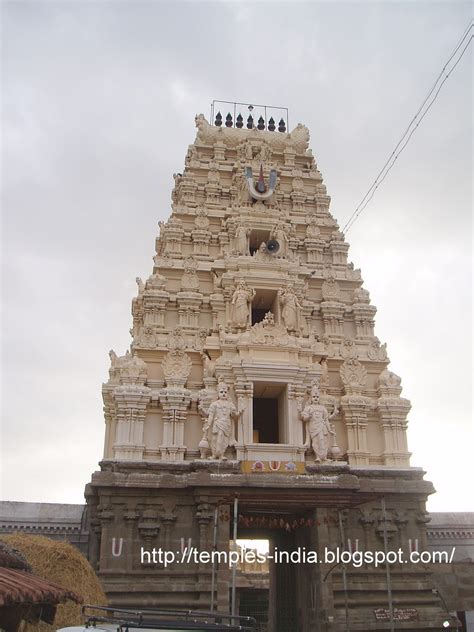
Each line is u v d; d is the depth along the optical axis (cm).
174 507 2816
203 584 2641
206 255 3775
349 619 2727
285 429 3184
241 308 3419
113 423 3164
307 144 4534
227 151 4369
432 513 3606
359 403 3325
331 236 4053
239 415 3073
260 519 2884
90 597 2186
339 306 3703
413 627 2752
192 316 3488
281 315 3525
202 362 3334
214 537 2516
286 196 4184
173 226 3806
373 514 2992
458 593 3027
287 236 3847
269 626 3503
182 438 3064
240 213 3856
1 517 3066
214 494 2773
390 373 3512
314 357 3450
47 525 3083
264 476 2839
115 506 2775
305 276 3762
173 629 1149
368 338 3694
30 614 1516
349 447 3253
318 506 2711
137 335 3534
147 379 3238
